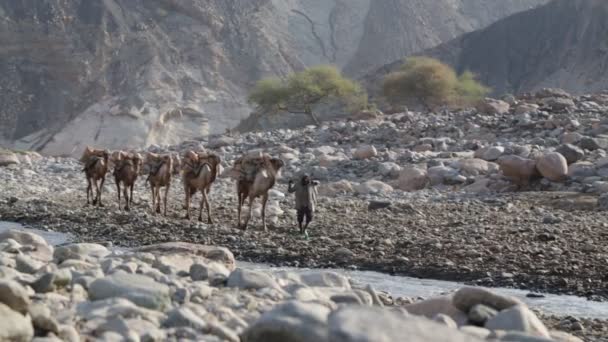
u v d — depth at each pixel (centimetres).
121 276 1212
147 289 1170
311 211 3031
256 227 3250
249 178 3150
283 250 2727
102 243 2855
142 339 979
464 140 6425
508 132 6494
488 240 2806
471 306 1176
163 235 3072
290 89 12912
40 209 3822
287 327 820
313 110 15788
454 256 2556
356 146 6919
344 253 2628
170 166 3694
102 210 3841
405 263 2488
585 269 2328
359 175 5538
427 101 12912
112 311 1079
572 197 4012
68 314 1059
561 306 1938
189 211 3547
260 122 17388
